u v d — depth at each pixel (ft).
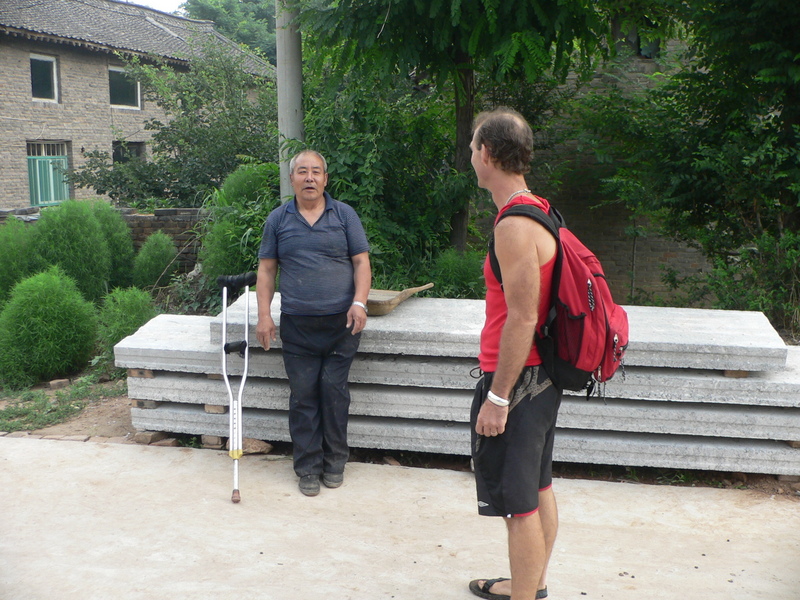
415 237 24.35
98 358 19.34
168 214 28.78
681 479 12.59
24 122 61.05
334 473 12.24
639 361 12.05
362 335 12.76
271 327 12.09
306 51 24.02
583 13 21.47
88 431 14.98
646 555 10.02
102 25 70.03
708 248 24.98
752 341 12.09
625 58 31.01
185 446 13.97
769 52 21.99
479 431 7.50
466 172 23.98
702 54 24.75
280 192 24.84
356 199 22.63
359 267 12.09
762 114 23.40
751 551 10.15
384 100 25.04
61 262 24.16
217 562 9.81
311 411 12.09
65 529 10.66
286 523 10.93
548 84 30.76
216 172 36.88
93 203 27.53
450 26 21.01
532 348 7.59
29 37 58.80
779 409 12.26
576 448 12.55
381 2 20.90
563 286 7.32
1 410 16.42
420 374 12.84
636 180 27.35
